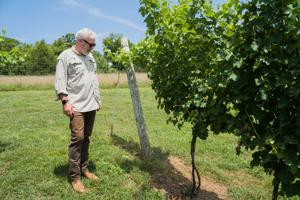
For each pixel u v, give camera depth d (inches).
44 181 189.0
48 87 1011.3
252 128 128.7
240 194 197.6
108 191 183.6
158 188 198.1
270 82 120.6
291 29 110.0
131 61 235.0
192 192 191.6
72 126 178.2
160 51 190.1
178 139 312.7
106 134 315.9
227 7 151.9
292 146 117.7
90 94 183.5
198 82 167.0
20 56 265.0
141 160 239.0
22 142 268.8
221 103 147.5
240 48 127.0
